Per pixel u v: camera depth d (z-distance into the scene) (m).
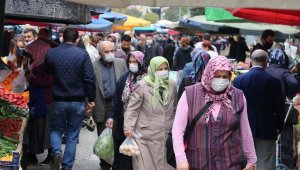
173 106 8.02
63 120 9.54
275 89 8.89
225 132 5.85
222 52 41.84
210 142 5.82
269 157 9.10
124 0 5.16
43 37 10.81
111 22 21.66
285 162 9.73
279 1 4.82
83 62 9.52
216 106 5.86
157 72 7.89
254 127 8.95
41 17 9.95
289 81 9.70
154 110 7.88
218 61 5.77
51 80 10.20
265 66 9.06
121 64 10.79
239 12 12.15
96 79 10.63
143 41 28.88
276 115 8.98
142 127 7.88
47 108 10.22
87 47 16.61
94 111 10.68
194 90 5.93
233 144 5.88
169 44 31.52
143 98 7.91
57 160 9.33
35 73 10.23
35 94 10.20
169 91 7.96
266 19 12.63
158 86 7.89
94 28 20.23
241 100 5.92
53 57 9.46
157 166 7.86
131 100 7.95
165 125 7.91
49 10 9.12
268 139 9.01
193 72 8.57
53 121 9.54
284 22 12.60
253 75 8.95
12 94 7.90
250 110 8.97
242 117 5.95
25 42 13.77
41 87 10.22
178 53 21.70
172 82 8.05
